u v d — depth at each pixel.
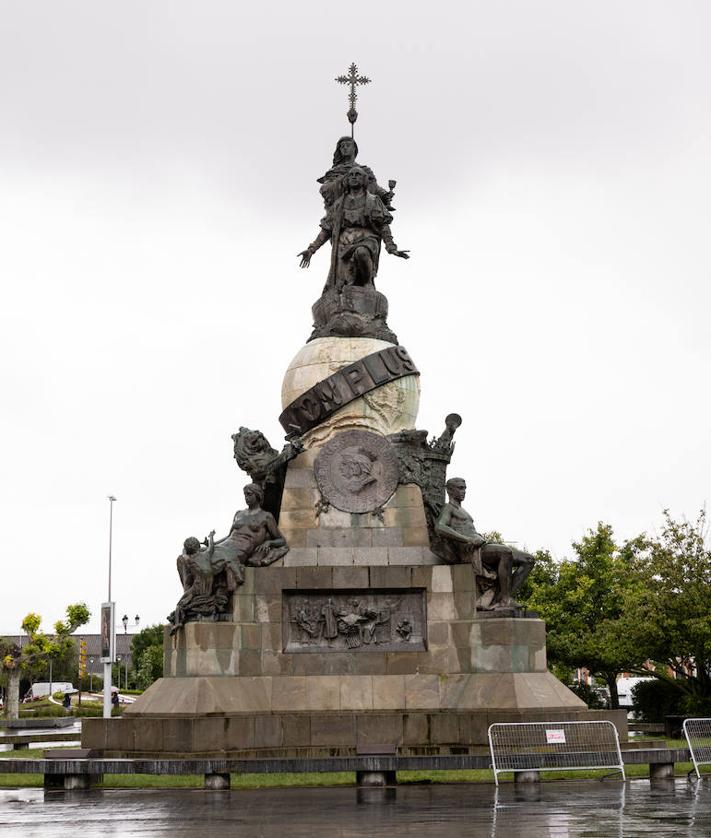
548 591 58.53
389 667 29.83
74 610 66.69
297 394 33.84
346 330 34.34
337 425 32.81
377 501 31.78
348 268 35.41
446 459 32.84
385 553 31.22
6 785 24.52
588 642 53.97
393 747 23.75
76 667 133.88
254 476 32.25
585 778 24.36
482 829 15.74
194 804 19.95
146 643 126.88
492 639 29.30
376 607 30.36
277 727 27.73
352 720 28.03
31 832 15.95
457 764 22.91
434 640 29.98
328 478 31.92
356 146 37.34
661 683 50.56
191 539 30.38
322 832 15.59
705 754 24.48
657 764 24.22
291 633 30.14
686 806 18.52
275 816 17.78
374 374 33.16
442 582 30.34
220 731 27.00
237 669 29.27
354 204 35.72
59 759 23.11
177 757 26.39
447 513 30.97
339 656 29.86
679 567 46.56
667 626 46.22
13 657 67.50
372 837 14.98
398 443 32.50
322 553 31.14
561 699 28.69
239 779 24.47
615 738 25.48
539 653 29.73
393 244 35.75
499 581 30.09
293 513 31.73
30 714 75.75
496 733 25.67
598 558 57.91
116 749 27.47
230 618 29.61
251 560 30.53
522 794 21.02
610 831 15.33
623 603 53.12
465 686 29.16
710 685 47.16
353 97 38.50
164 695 28.66
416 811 18.28
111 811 18.88
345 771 23.20
